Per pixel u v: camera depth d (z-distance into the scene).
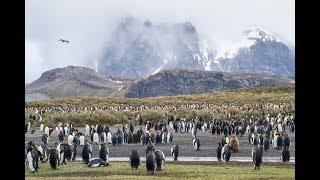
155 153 40.72
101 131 79.94
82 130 95.38
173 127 94.94
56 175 39.84
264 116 123.62
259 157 42.59
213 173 39.75
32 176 39.62
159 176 38.09
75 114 112.75
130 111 128.25
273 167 45.09
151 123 106.06
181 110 135.75
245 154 57.56
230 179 36.69
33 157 42.28
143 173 40.12
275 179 36.62
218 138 81.62
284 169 43.47
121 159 52.56
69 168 44.66
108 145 69.31
